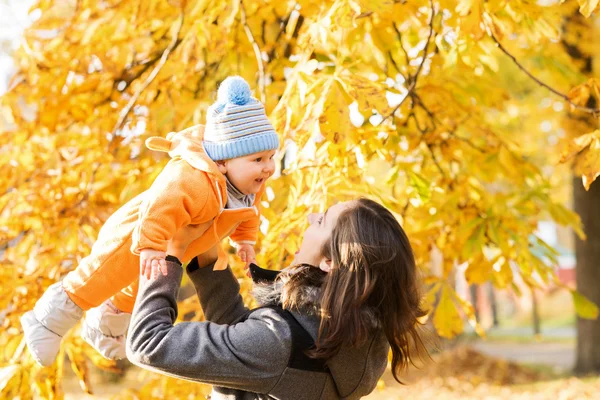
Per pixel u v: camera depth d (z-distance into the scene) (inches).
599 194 454.0
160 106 171.3
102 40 169.6
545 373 495.2
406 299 83.3
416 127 175.5
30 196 152.9
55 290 93.2
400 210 148.4
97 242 93.3
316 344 78.2
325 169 124.6
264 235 140.6
